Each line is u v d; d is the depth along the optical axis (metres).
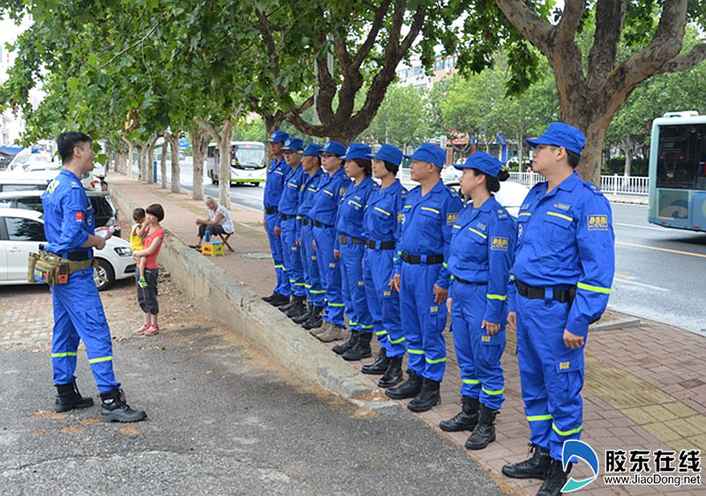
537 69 11.36
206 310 10.63
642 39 9.95
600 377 6.04
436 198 5.15
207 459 4.59
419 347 5.48
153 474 4.36
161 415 5.58
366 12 10.74
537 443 4.14
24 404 5.96
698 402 5.46
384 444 4.76
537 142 3.92
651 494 3.96
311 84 10.45
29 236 12.45
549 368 3.89
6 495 4.10
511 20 7.20
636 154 42.12
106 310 11.16
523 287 3.94
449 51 11.51
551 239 3.83
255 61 10.18
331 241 7.12
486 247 4.54
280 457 4.60
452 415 5.21
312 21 9.02
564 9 6.65
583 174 6.98
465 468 4.36
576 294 3.74
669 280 11.57
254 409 5.68
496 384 4.62
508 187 14.90
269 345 7.75
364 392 5.72
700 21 8.68
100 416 5.56
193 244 15.03
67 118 8.07
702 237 16.97
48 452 4.75
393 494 4.04
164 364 7.53
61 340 5.64
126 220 23.61
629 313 9.17
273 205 8.71
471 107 43.25
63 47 9.48
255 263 12.49
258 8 7.87
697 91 30.31
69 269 5.34
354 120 9.83
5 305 11.74
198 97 9.48
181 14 8.12
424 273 5.19
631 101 32.72
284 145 8.34
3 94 12.88
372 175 6.55
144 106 7.68
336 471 4.36
